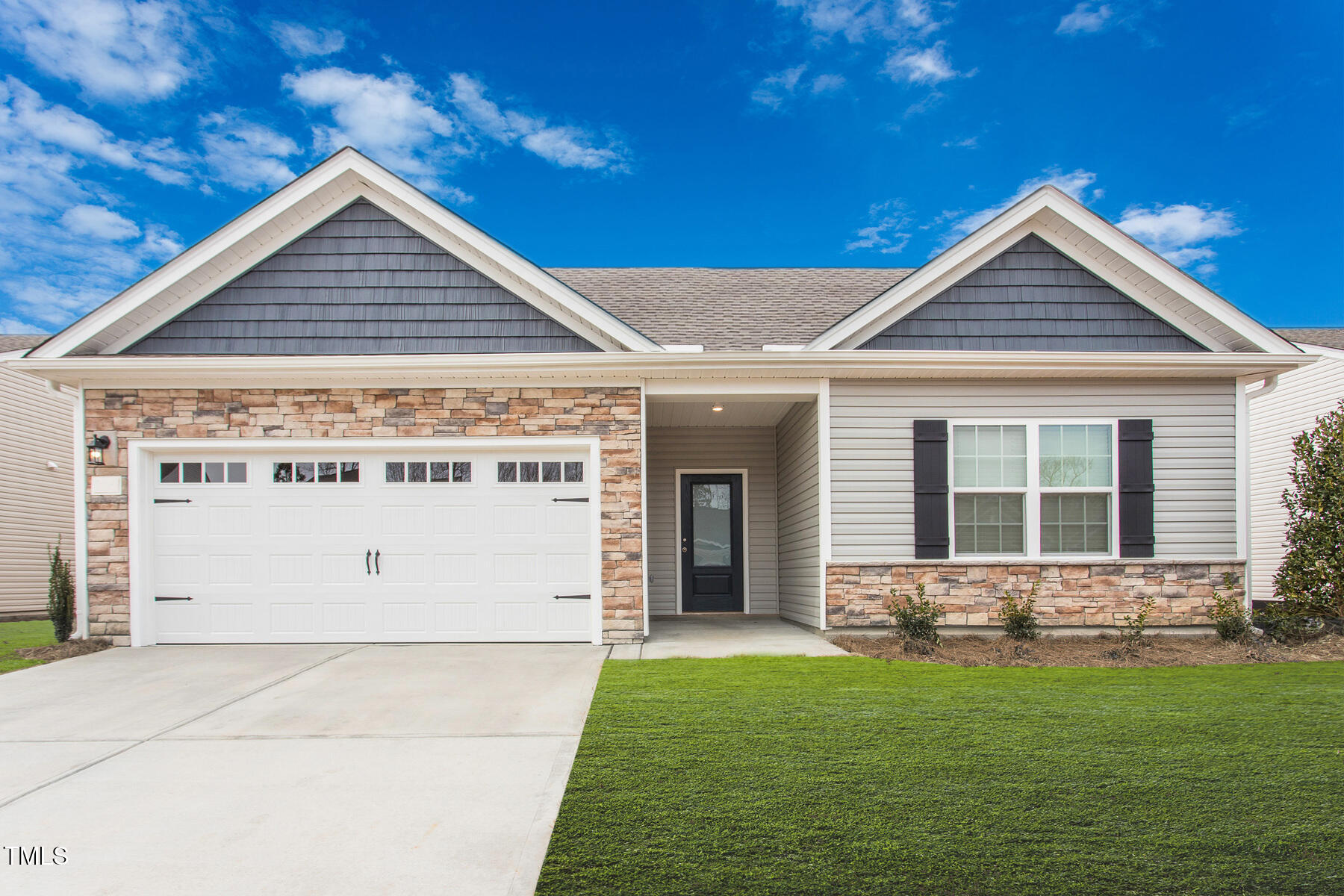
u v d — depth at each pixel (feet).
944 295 30.14
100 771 14.10
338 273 29.27
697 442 39.93
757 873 9.82
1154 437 29.30
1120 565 28.68
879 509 28.96
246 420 27.96
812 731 15.96
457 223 28.76
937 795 12.38
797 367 28.35
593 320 28.43
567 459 28.55
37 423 45.88
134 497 27.61
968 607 28.48
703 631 31.76
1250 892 9.38
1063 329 30.12
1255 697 18.83
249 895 9.46
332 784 13.30
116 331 28.09
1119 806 11.92
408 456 28.35
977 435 29.32
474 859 10.38
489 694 19.74
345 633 27.86
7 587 43.50
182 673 22.70
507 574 28.14
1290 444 43.86
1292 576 28.35
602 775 13.37
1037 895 9.30
